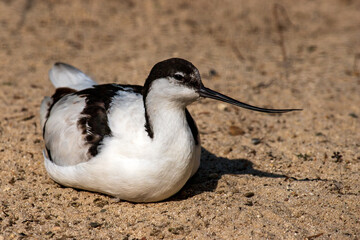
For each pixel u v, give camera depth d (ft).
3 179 32.71
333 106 46.14
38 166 34.37
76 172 28.78
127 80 50.34
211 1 78.43
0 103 43.75
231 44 63.72
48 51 58.13
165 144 26.94
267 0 81.00
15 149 36.24
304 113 44.39
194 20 71.05
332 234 26.61
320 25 72.64
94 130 28.58
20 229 27.66
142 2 75.56
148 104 27.22
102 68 53.67
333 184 31.37
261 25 71.31
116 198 29.58
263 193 30.76
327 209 28.66
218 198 30.14
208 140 38.99
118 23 68.18
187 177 28.37
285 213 28.45
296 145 38.45
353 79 53.52
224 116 43.32
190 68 26.76
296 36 68.49
